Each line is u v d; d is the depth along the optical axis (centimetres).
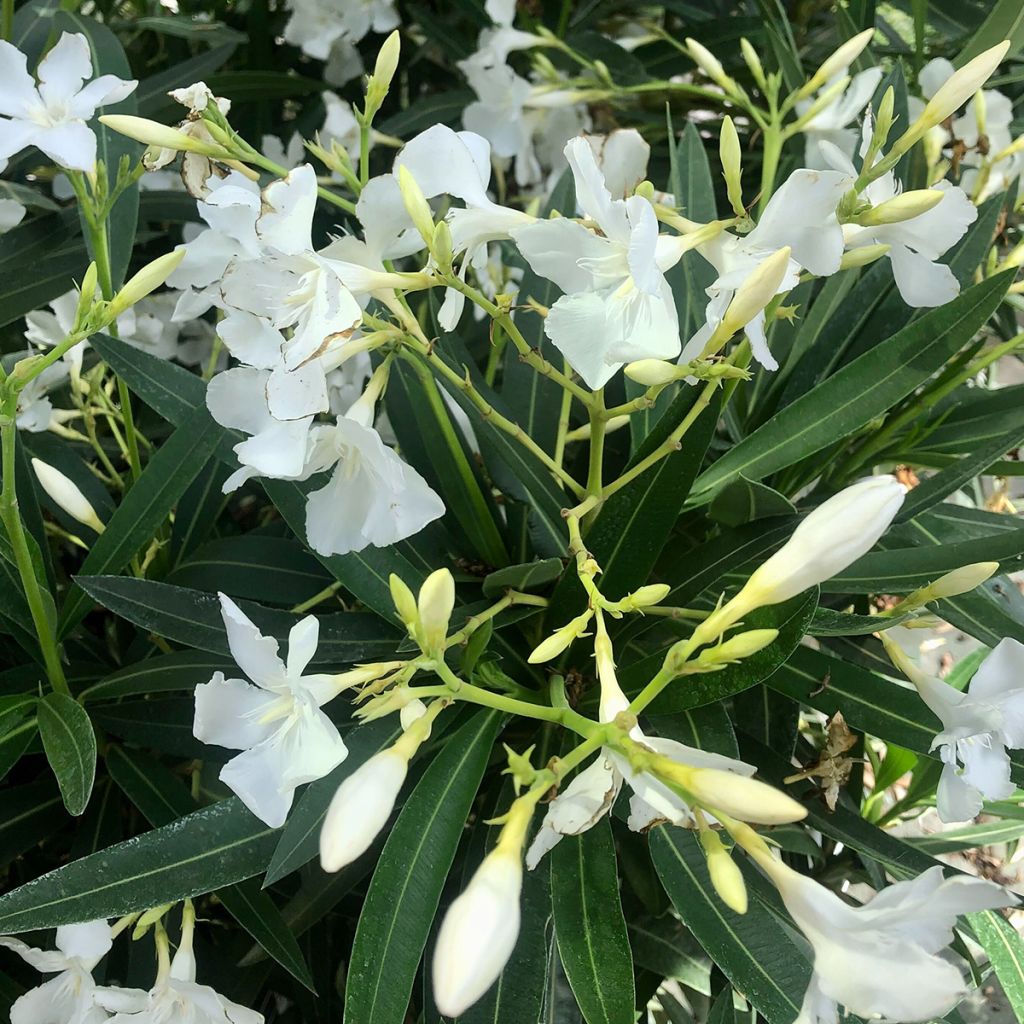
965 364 36
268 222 22
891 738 29
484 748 28
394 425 37
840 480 38
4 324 38
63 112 31
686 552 32
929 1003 19
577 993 25
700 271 36
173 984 27
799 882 20
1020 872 45
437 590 22
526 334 36
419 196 24
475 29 60
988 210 35
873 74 39
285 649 30
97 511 38
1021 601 33
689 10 55
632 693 29
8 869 39
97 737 34
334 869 21
